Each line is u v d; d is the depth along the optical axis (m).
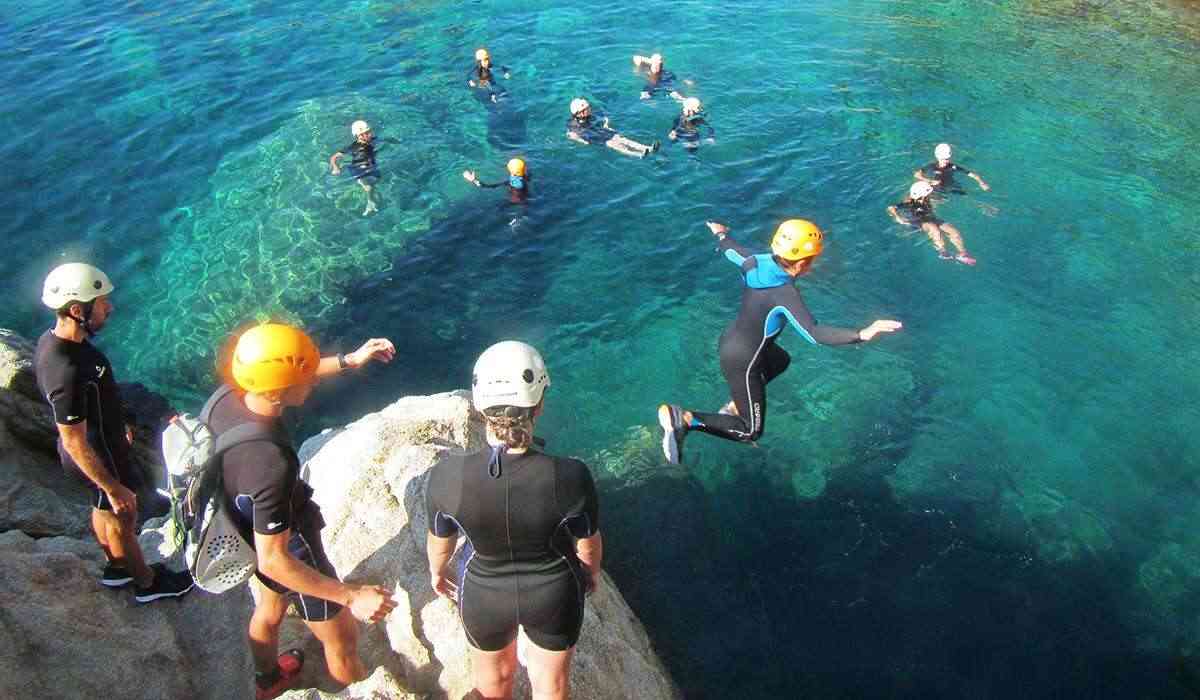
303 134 12.84
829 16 17.47
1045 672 5.91
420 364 8.89
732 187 11.59
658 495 7.30
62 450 4.45
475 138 12.85
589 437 7.97
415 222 11.01
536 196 11.50
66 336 4.05
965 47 15.98
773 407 8.23
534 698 3.50
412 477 5.29
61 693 4.03
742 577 6.59
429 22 17.23
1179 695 5.76
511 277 10.07
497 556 3.14
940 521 7.04
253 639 3.87
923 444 7.78
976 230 10.62
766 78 14.69
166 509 6.98
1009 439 7.81
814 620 6.27
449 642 4.35
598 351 8.97
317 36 16.50
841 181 11.65
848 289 9.68
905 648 6.07
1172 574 6.57
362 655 4.47
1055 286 9.70
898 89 14.26
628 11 17.80
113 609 4.57
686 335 9.16
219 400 3.56
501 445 3.03
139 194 11.56
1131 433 7.84
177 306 9.71
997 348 8.84
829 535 6.95
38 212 11.16
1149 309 9.34
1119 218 10.84
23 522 6.22
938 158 11.29
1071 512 7.09
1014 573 6.61
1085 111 13.53
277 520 3.15
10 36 16.25
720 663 5.93
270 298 9.77
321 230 10.86
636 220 10.99
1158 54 15.66
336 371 3.95
